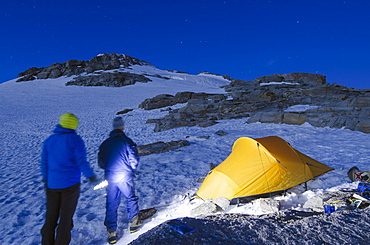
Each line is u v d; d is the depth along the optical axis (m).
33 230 4.45
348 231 2.30
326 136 13.48
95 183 3.39
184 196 5.66
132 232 4.00
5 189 7.23
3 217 5.12
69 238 3.09
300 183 5.42
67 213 3.09
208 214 4.39
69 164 3.13
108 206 3.84
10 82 89.12
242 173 5.18
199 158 9.66
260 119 19.89
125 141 3.85
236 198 4.93
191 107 28.08
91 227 4.33
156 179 7.16
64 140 3.14
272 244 2.19
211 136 15.05
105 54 113.50
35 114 32.75
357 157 8.52
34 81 82.88
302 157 6.37
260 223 2.82
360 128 14.20
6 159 11.87
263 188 5.03
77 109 37.06
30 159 11.64
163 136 16.53
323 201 4.30
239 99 31.28
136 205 4.02
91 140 16.38
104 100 47.06
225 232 2.55
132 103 43.09
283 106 26.55
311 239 2.21
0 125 25.16
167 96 41.69
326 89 30.64
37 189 7.00
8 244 3.98
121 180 3.82
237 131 16.70
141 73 94.81
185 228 2.67
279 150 5.65
